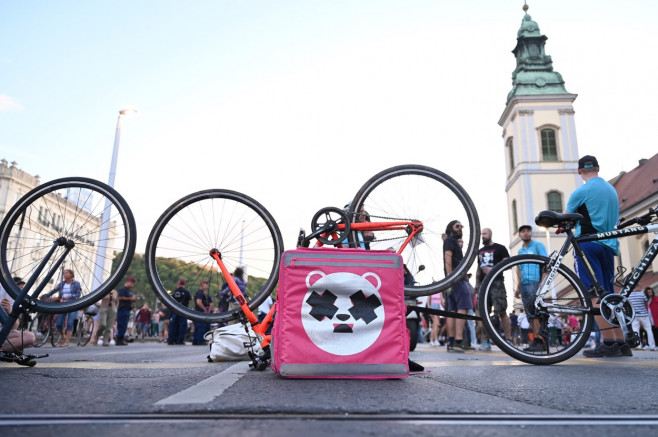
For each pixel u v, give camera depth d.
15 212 3.12
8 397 1.64
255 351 2.88
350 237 3.23
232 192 3.27
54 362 3.55
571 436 1.16
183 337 11.28
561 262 3.61
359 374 2.29
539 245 6.64
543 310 3.53
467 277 6.34
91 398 1.62
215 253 3.17
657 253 3.50
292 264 2.38
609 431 1.21
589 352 4.13
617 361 3.84
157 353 5.88
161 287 3.15
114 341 11.88
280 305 2.36
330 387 1.98
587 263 3.65
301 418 1.30
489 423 1.27
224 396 1.66
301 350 2.28
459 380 2.33
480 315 3.55
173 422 1.24
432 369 3.01
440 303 11.45
